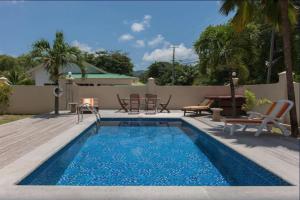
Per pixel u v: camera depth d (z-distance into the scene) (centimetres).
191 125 1365
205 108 1739
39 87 1997
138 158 870
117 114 1788
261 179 618
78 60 1775
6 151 774
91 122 1409
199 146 1041
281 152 741
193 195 466
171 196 462
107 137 1223
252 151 753
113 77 3331
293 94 989
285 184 527
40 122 1420
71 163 812
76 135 1039
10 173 573
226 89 2089
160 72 7050
